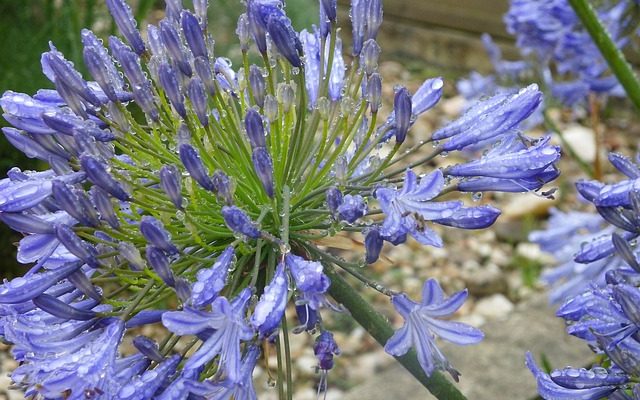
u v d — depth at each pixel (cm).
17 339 34
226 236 36
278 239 35
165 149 37
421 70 176
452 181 37
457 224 34
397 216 33
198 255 37
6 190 34
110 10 39
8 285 34
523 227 128
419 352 34
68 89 36
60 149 36
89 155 34
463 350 92
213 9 127
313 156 39
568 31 65
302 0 119
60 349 34
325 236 37
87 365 33
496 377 88
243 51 39
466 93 91
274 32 36
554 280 68
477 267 123
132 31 39
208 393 32
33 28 108
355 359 104
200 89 36
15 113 36
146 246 34
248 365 34
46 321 35
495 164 36
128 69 37
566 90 80
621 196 36
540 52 76
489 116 37
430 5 174
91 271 37
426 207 34
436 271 122
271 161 36
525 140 37
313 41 42
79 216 34
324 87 39
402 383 88
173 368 33
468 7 170
